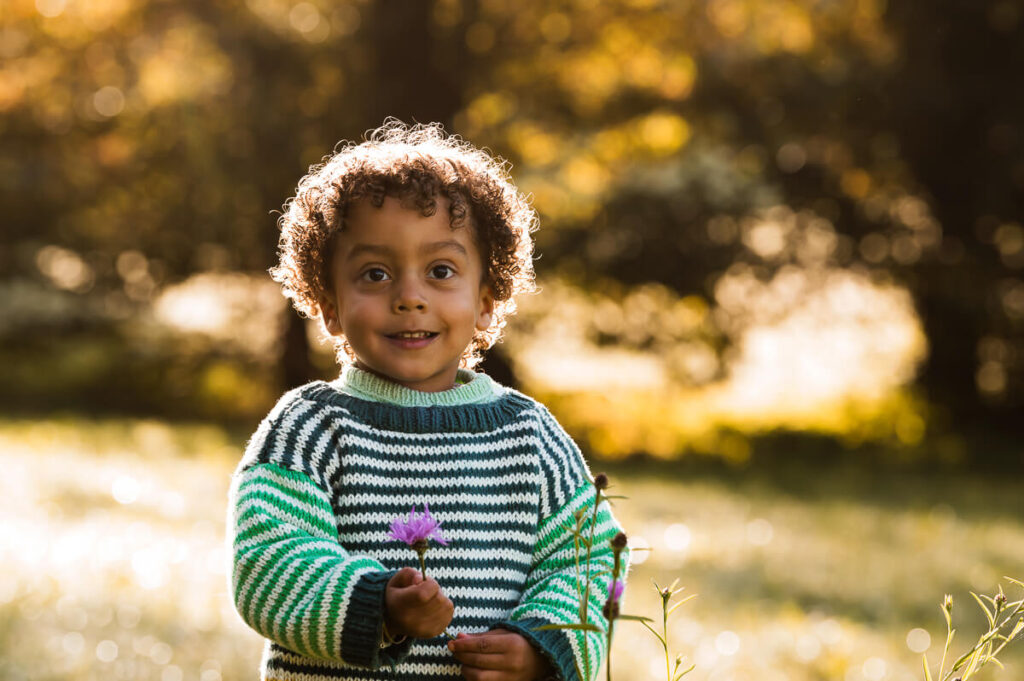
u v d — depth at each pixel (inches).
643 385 707.4
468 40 553.0
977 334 641.0
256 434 80.9
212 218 612.1
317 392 81.6
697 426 649.6
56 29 589.6
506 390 87.7
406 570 69.3
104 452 462.9
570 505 82.7
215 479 408.2
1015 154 568.7
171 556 273.9
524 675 74.8
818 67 584.7
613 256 588.4
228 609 224.8
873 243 613.9
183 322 742.5
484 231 85.4
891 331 679.7
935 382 657.0
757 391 722.2
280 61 554.3
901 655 222.4
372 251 81.1
